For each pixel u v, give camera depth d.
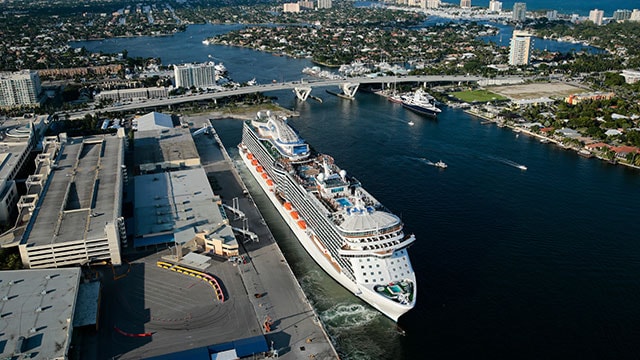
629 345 162.12
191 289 180.75
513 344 162.38
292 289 183.12
